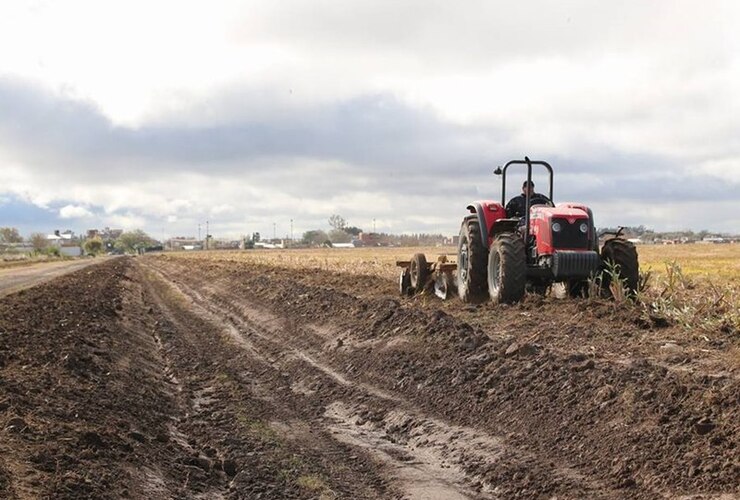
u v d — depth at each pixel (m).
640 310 11.17
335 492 6.32
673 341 9.06
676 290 13.30
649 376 7.05
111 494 5.31
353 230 193.12
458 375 8.98
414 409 8.75
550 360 8.24
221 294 27.17
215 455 7.37
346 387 10.35
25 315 15.41
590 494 5.71
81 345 11.70
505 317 12.00
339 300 16.28
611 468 6.00
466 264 14.91
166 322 19.73
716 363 7.71
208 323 19.44
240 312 21.00
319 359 12.62
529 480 6.18
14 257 94.00
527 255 13.67
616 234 13.62
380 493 6.36
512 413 7.63
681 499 5.26
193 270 46.53
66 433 6.39
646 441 6.06
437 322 11.20
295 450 7.64
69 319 15.59
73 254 153.25
